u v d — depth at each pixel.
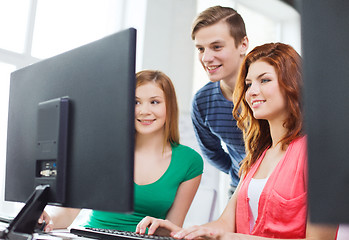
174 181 1.26
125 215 1.20
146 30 3.29
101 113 0.66
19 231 0.70
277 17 3.73
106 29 3.22
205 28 1.59
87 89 0.69
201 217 1.82
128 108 0.62
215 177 3.19
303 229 0.92
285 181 0.97
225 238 0.77
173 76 3.41
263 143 1.15
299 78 1.03
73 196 0.69
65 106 0.71
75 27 3.06
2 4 2.70
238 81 1.18
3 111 2.59
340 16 0.37
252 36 3.70
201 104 1.83
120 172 0.62
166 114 1.29
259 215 0.99
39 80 0.80
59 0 2.98
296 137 1.02
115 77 0.64
